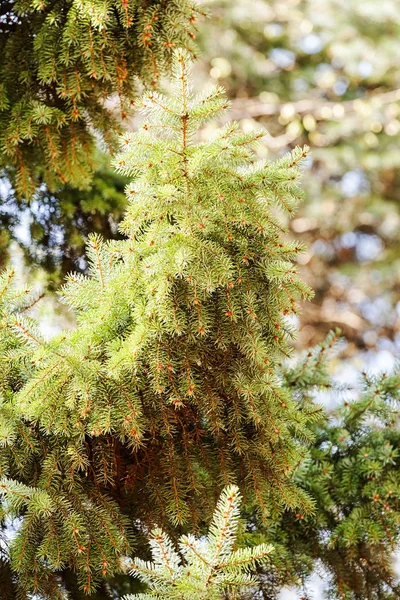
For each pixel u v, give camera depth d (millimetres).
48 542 2172
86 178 2730
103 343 2236
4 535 2268
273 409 2256
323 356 2648
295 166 2229
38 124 2555
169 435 2252
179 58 2180
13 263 2834
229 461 2289
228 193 2205
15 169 2834
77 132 2654
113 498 2324
